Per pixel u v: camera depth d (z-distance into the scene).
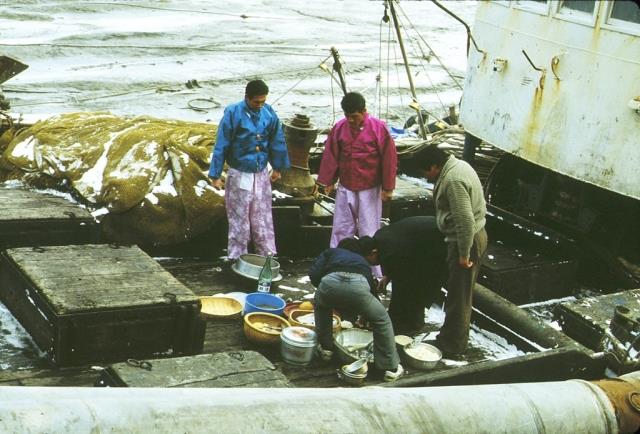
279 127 9.89
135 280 8.26
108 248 8.93
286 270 10.56
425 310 10.00
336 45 31.20
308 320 9.01
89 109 20.06
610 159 10.56
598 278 11.91
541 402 5.89
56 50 25.55
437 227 8.84
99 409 4.26
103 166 10.17
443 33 37.03
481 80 12.84
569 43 11.07
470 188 8.33
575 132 11.03
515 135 12.05
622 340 9.00
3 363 7.60
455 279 8.66
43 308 7.73
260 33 31.72
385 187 9.73
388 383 7.59
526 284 10.80
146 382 6.69
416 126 17.67
